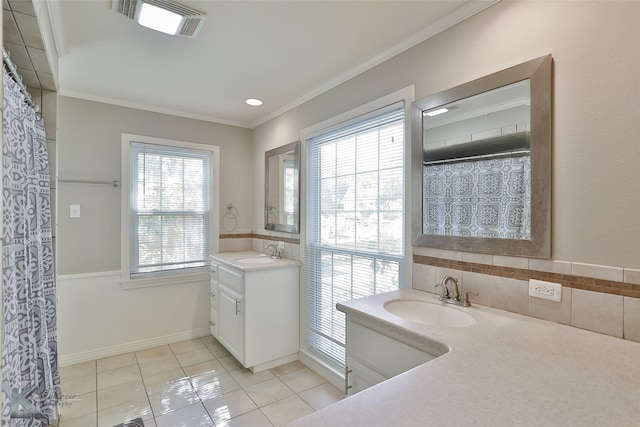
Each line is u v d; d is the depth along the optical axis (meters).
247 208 3.75
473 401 0.76
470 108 1.61
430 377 0.88
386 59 2.09
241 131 3.70
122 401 2.21
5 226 1.18
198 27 1.78
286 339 2.79
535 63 1.37
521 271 1.44
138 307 3.08
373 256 2.19
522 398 0.78
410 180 1.91
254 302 2.61
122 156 2.99
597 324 1.22
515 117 1.44
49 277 1.91
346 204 2.44
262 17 1.72
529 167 1.39
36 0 1.23
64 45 1.98
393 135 2.07
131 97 2.89
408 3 1.60
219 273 3.07
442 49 1.76
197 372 2.63
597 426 0.68
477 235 1.59
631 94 1.14
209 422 2.00
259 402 2.21
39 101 1.98
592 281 1.23
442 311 1.59
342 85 2.45
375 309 1.50
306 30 1.84
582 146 1.25
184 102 3.02
